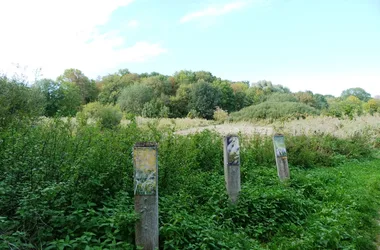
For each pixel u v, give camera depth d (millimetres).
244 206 5453
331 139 14523
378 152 15141
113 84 58969
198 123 28906
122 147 5559
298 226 5234
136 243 3721
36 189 3709
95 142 5652
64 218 3699
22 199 3574
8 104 7848
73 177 4137
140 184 3777
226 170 5770
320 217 5531
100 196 4531
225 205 5477
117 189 4836
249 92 60688
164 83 55656
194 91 48750
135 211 3775
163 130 7578
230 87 57875
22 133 5336
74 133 6613
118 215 3734
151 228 3742
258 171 8234
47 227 3615
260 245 4574
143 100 42750
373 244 4871
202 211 5055
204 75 65125
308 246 4375
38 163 4129
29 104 10125
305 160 11125
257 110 34750
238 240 4258
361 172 10312
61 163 4367
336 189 7434
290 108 33250
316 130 15812
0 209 3729
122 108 42250
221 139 10156
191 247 3756
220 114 37250
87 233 3418
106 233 3574
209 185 6605
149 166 3807
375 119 20219
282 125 18781
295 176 7871
